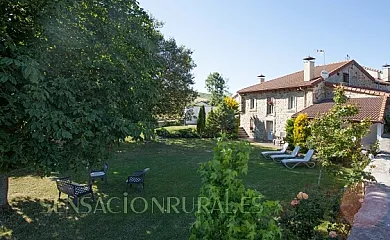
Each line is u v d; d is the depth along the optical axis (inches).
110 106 239.3
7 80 177.0
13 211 272.5
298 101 817.5
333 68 850.1
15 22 211.9
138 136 243.1
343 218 182.4
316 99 775.1
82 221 250.8
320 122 346.3
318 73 862.5
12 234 226.5
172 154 623.5
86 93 234.1
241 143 107.8
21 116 195.5
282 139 794.2
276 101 900.6
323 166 349.4
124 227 238.4
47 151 212.1
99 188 349.4
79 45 239.9
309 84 763.4
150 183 373.1
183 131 992.2
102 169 382.9
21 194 325.1
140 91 280.5
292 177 417.4
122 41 289.3
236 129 992.2
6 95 184.7
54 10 207.9
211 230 96.3
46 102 197.0
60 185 302.0
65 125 192.1
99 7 277.3
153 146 746.8
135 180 337.7
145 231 231.0
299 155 607.8
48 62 224.5
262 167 492.7
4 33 185.0
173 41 872.3
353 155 314.7
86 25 263.4
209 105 1691.7
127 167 478.3
